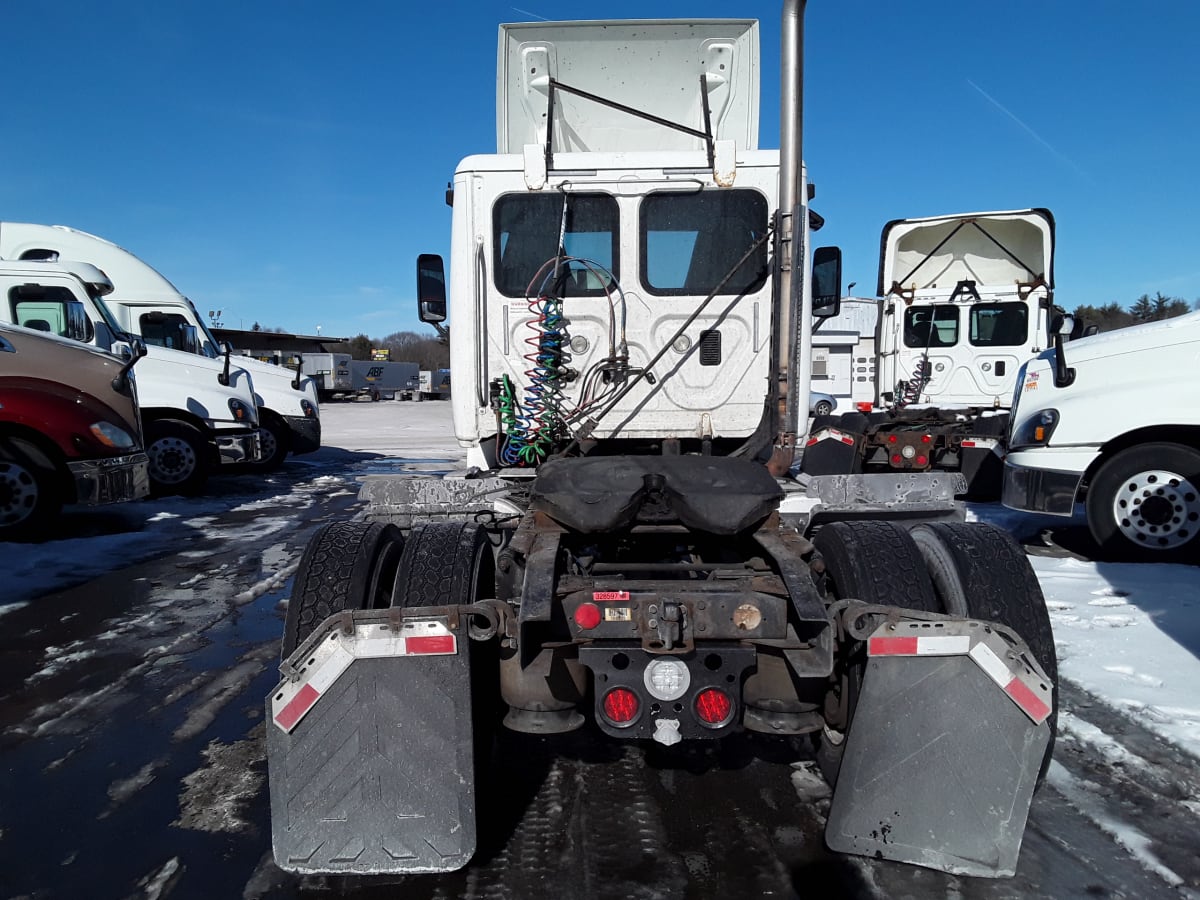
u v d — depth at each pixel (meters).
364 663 2.36
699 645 2.54
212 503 10.12
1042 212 10.70
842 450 9.88
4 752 3.45
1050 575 5.87
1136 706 3.69
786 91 3.56
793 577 2.58
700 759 3.36
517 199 4.41
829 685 2.85
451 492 4.09
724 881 2.55
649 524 3.31
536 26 4.79
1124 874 2.57
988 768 2.41
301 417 13.83
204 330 12.88
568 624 2.53
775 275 3.74
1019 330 11.13
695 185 4.38
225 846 2.76
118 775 3.25
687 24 4.80
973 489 9.58
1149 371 6.15
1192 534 6.11
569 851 2.72
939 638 2.40
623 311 4.41
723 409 4.43
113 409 7.68
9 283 9.45
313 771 2.36
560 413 4.42
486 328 4.46
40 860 2.69
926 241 11.58
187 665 4.46
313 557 2.84
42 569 6.57
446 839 2.37
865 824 2.46
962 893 2.48
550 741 3.53
